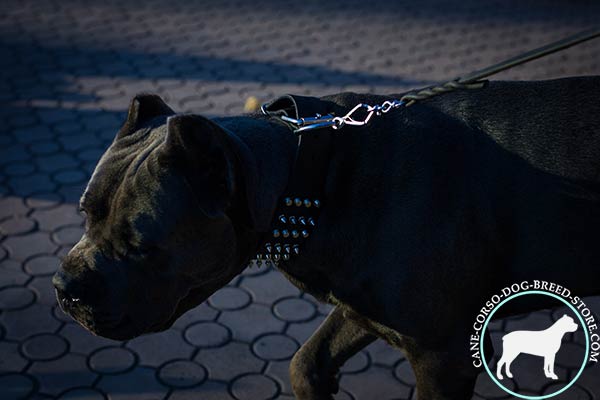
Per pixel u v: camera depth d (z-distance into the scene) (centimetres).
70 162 542
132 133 216
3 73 702
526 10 933
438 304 220
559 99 225
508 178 219
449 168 219
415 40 816
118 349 362
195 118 185
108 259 198
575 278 228
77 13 884
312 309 399
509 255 225
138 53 758
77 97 651
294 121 218
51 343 364
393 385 340
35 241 449
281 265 230
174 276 200
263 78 695
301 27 855
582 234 220
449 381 234
